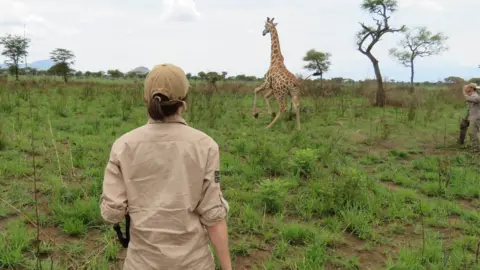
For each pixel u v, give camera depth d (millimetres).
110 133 8555
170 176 1770
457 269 3746
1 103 10703
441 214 5059
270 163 6562
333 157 7344
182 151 1779
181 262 1759
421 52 25344
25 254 3674
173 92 1806
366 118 12062
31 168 5887
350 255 4031
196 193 1795
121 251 3869
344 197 5215
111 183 1795
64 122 9336
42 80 27125
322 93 17891
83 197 5023
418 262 3756
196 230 1802
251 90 23047
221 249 1852
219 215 1805
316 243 3936
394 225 4668
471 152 8062
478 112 8125
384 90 15375
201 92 16750
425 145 8859
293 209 5078
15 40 37469
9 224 4184
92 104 12844
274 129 10023
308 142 8477
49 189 5121
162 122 1834
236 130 9594
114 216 1775
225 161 6754
